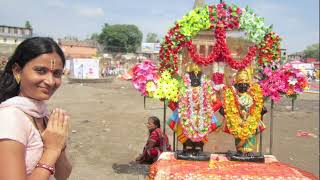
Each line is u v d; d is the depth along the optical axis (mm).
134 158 8625
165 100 6035
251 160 5574
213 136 6859
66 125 1969
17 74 2033
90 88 29094
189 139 5617
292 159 9445
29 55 1955
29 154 1854
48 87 1982
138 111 16688
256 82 5934
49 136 1902
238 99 5582
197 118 5578
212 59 5738
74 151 9125
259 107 5641
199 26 5797
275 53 5906
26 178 1774
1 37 61094
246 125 5574
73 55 69875
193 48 5820
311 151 10398
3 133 1758
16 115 1845
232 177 4867
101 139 10672
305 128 14250
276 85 5844
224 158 5762
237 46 6090
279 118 16750
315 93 31578
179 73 6098
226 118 5637
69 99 21266
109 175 7203
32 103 1956
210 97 5668
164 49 6020
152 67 6043
